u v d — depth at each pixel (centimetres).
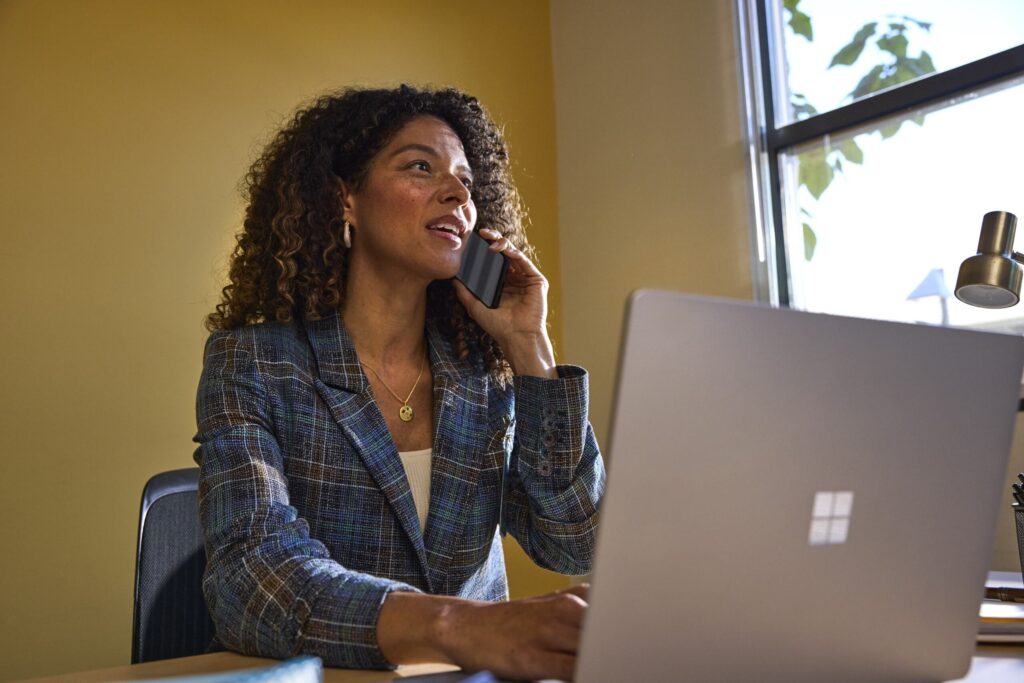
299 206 144
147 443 261
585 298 350
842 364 69
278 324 135
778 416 66
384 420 129
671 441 62
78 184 258
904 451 72
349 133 148
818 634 69
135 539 255
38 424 245
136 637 144
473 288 146
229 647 96
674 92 326
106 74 267
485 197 166
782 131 299
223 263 280
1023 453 230
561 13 369
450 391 139
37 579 240
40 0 259
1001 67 246
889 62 275
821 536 68
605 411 337
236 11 292
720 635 65
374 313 142
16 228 248
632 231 335
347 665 85
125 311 261
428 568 128
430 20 336
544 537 136
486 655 75
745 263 302
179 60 279
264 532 99
